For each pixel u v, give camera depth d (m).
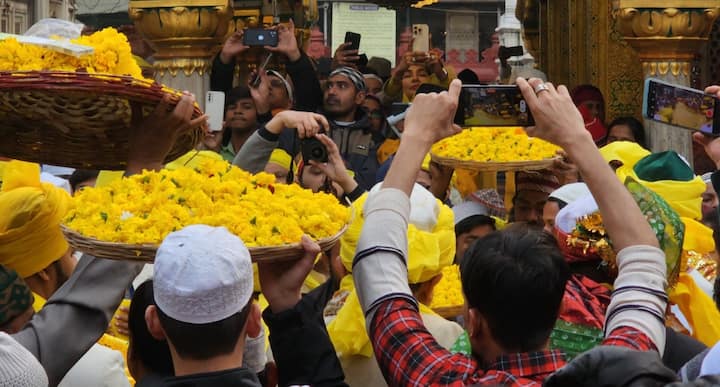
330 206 3.94
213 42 9.20
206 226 3.27
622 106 11.82
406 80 10.92
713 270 5.45
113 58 4.29
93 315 3.57
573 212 4.18
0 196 4.27
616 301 3.22
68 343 3.52
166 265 3.15
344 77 8.87
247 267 3.20
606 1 11.75
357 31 42.59
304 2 12.83
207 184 3.85
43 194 4.27
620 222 3.29
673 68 9.45
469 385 2.98
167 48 9.12
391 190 3.35
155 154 3.92
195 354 3.16
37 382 2.98
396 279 3.24
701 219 6.12
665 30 9.29
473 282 3.16
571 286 3.87
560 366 3.09
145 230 3.58
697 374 3.36
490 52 43.47
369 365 4.41
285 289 3.65
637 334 3.11
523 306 3.12
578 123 3.37
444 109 3.41
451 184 8.47
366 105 9.39
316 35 36.12
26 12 22.03
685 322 4.70
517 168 6.91
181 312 3.12
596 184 3.32
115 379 4.05
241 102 8.38
